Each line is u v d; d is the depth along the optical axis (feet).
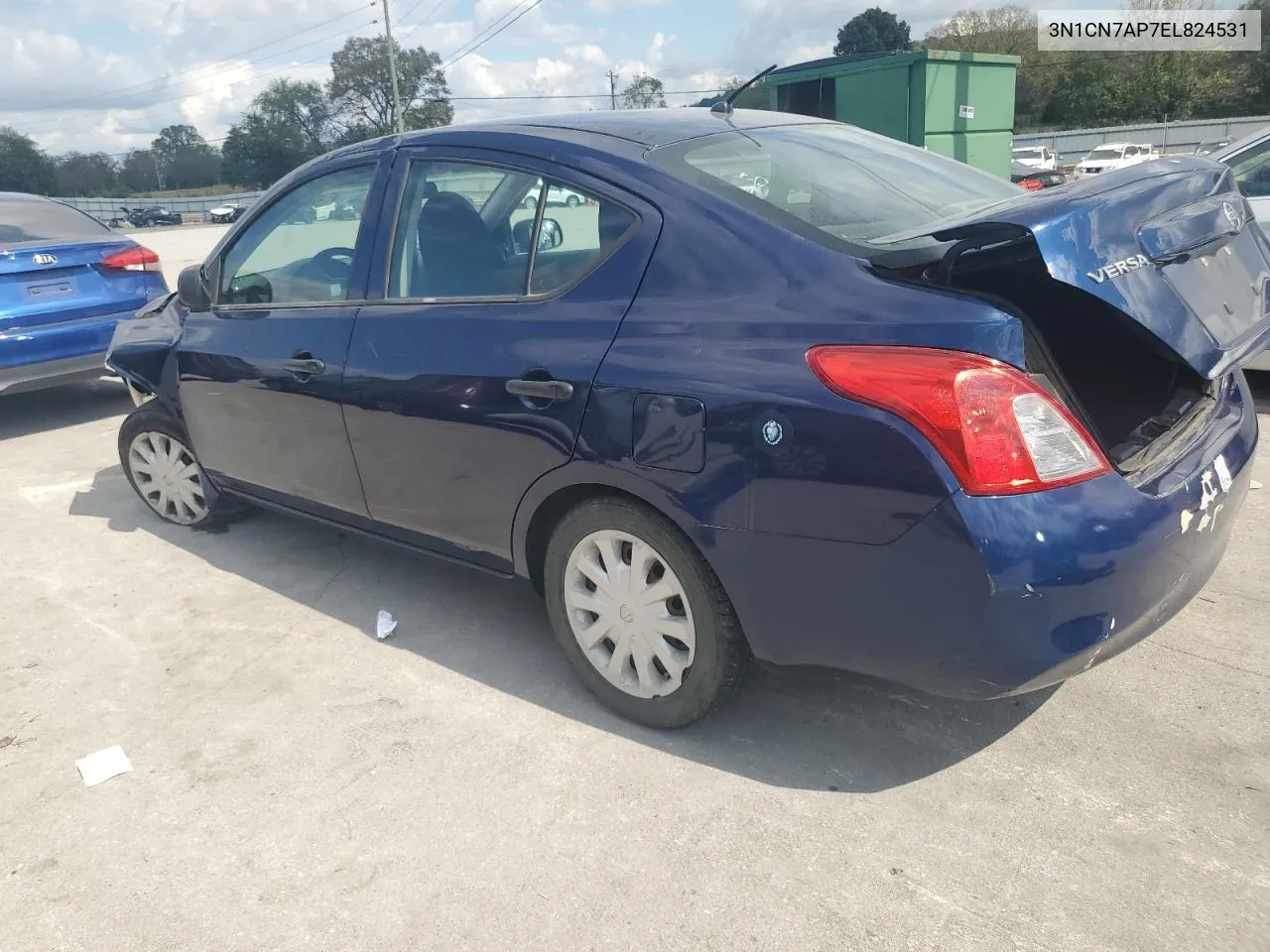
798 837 8.02
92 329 21.35
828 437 7.28
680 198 8.64
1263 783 8.27
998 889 7.34
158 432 15.01
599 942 7.11
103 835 8.52
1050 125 205.16
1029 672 7.18
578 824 8.32
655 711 9.34
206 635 12.05
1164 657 10.21
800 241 7.99
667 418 8.12
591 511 9.09
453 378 9.77
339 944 7.23
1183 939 6.81
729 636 8.55
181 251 80.23
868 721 9.50
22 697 10.84
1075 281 7.16
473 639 11.61
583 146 9.52
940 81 42.45
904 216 9.05
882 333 7.22
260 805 8.80
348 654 11.41
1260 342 8.25
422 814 8.55
